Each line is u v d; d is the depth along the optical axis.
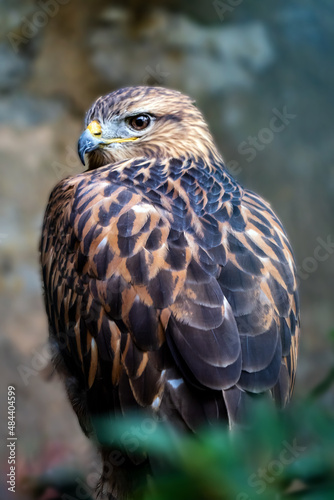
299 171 20.36
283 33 21.11
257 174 20.28
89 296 6.43
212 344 5.79
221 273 6.21
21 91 20.77
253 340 5.94
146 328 5.98
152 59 20.80
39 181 19.70
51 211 7.91
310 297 19.62
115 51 20.86
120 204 6.70
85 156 8.94
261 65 20.92
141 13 21.12
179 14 21.20
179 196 6.88
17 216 19.20
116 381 6.14
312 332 18.97
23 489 12.65
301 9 21.11
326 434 3.54
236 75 20.83
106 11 21.05
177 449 3.70
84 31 21.05
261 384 5.80
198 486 3.24
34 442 14.91
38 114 20.58
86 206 6.91
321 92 20.83
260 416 3.55
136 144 8.48
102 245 6.44
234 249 6.43
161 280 6.07
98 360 6.34
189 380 5.75
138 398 5.92
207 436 3.56
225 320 5.93
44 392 16.05
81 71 20.94
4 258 18.50
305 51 20.97
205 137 8.43
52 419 15.66
